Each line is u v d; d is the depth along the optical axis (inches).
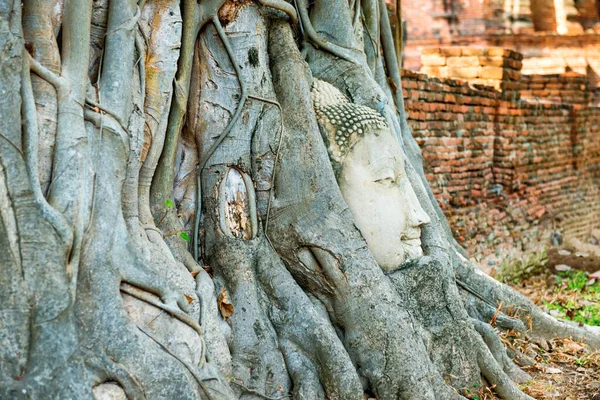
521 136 456.8
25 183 142.9
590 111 538.3
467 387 209.3
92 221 151.8
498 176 436.8
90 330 146.0
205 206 195.2
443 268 215.5
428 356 195.0
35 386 136.9
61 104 153.1
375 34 271.1
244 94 196.2
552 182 492.4
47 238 142.7
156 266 167.9
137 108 172.2
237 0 198.2
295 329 183.2
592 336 269.0
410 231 213.3
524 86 514.6
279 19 209.6
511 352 241.0
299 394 175.5
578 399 215.3
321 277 192.5
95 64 168.4
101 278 149.9
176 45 182.2
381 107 233.1
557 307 327.9
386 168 208.8
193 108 197.6
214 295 177.8
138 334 149.1
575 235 518.9
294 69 204.2
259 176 197.0
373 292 191.2
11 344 137.9
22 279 140.0
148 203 180.2
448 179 393.7
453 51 446.0
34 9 155.6
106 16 169.9
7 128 142.8
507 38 684.1
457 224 385.1
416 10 705.0
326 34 239.0
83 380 140.4
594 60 669.3
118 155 160.1
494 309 249.3
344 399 177.2
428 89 375.2
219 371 162.1
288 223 194.1
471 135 413.7
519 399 212.7
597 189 556.7
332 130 208.5
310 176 196.1
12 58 144.6
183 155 198.7
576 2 672.4
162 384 147.6
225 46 196.7
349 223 196.1
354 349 189.5
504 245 415.8
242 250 189.8
